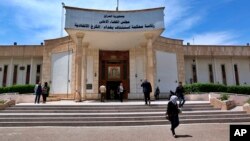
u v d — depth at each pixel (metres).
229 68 31.89
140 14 19.95
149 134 9.05
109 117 12.06
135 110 13.89
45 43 26.97
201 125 11.27
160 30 19.58
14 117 11.99
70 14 19.23
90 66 24.19
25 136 8.73
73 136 8.72
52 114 12.40
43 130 10.06
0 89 22.53
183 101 14.56
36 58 30.67
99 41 22.31
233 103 15.88
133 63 24.47
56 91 25.05
